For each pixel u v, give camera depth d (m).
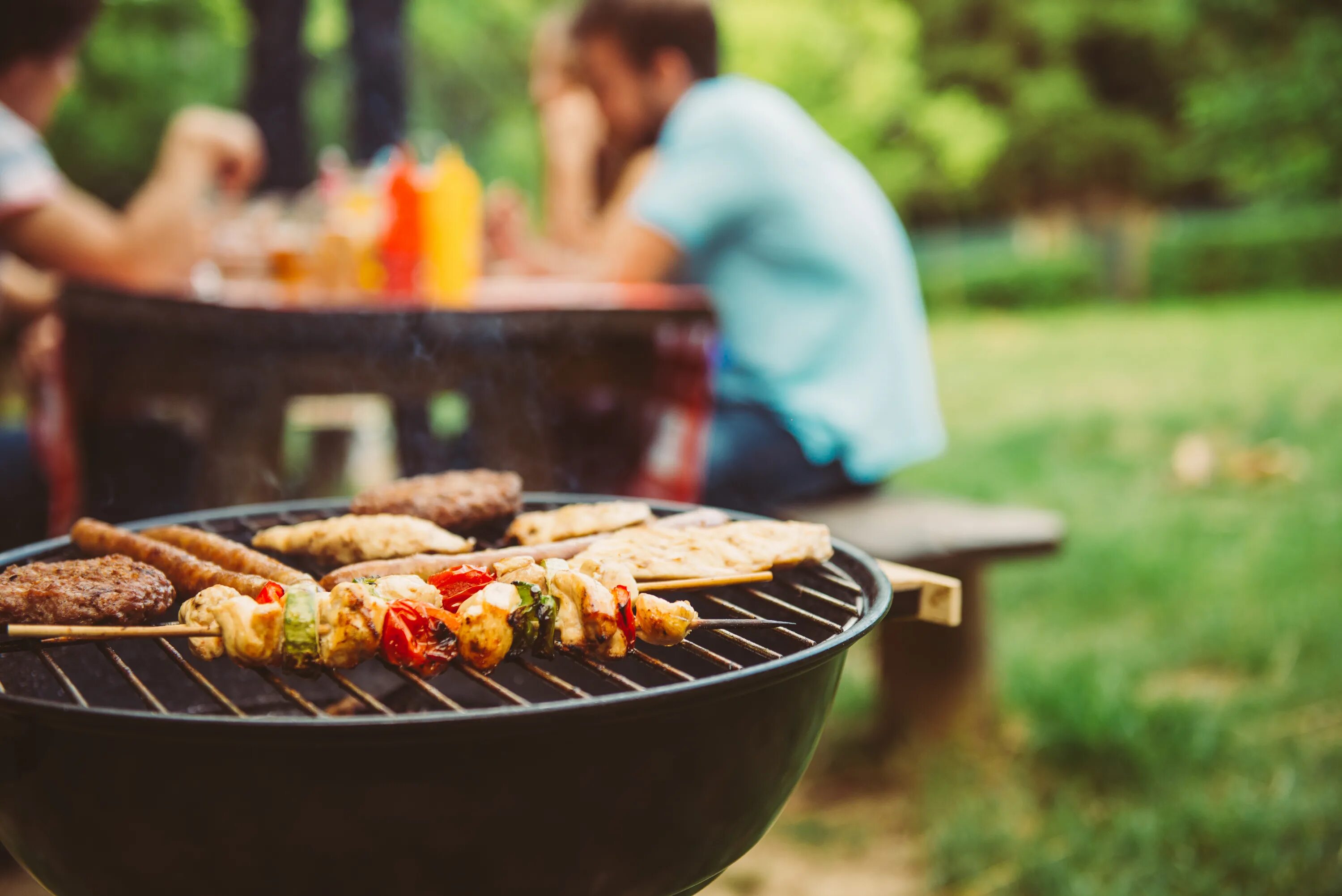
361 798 1.03
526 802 1.07
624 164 4.11
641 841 1.15
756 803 1.24
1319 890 2.31
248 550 1.42
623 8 3.29
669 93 3.40
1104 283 19.81
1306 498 5.38
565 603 1.22
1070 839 2.53
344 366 2.49
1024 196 23.19
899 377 3.12
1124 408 8.46
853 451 3.01
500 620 1.15
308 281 3.08
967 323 18.16
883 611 1.29
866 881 2.54
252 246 3.33
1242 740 2.96
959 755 2.95
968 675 3.02
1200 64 21.53
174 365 2.51
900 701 3.06
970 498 5.72
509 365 2.59
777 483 2.98
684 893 1.26
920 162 18.38
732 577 1.35
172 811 1.06
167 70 13.71
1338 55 9.94
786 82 15.11
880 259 3.15
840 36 15.31
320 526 1.55
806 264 3.04
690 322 2.61
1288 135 10.42
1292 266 19.12
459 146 15.67
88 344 2.55
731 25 14.73
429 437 3.83
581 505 1.84
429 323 2.44
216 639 1.19
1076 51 22.66
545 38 4.24
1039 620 3.94
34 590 1.18
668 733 1.10
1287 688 3.27
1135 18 21.34
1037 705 3.12
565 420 3.25
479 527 1.81
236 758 1.01
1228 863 2.41
